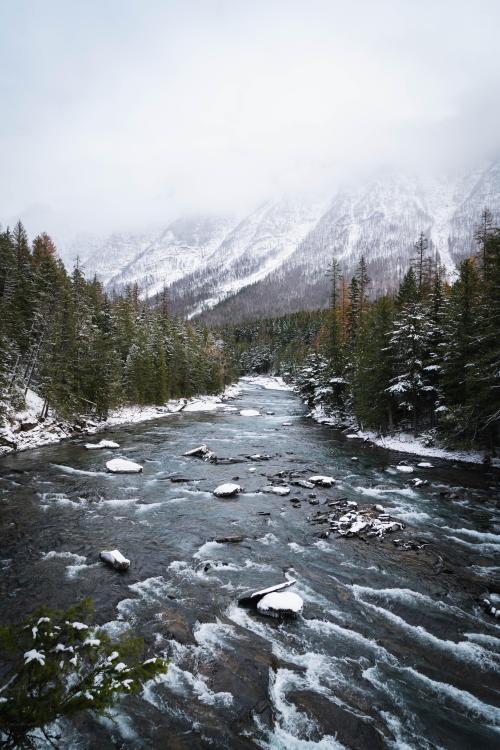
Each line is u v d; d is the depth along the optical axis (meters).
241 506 20.59
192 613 11.33
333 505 20.80
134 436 40.38
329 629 10.76
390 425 39.59
